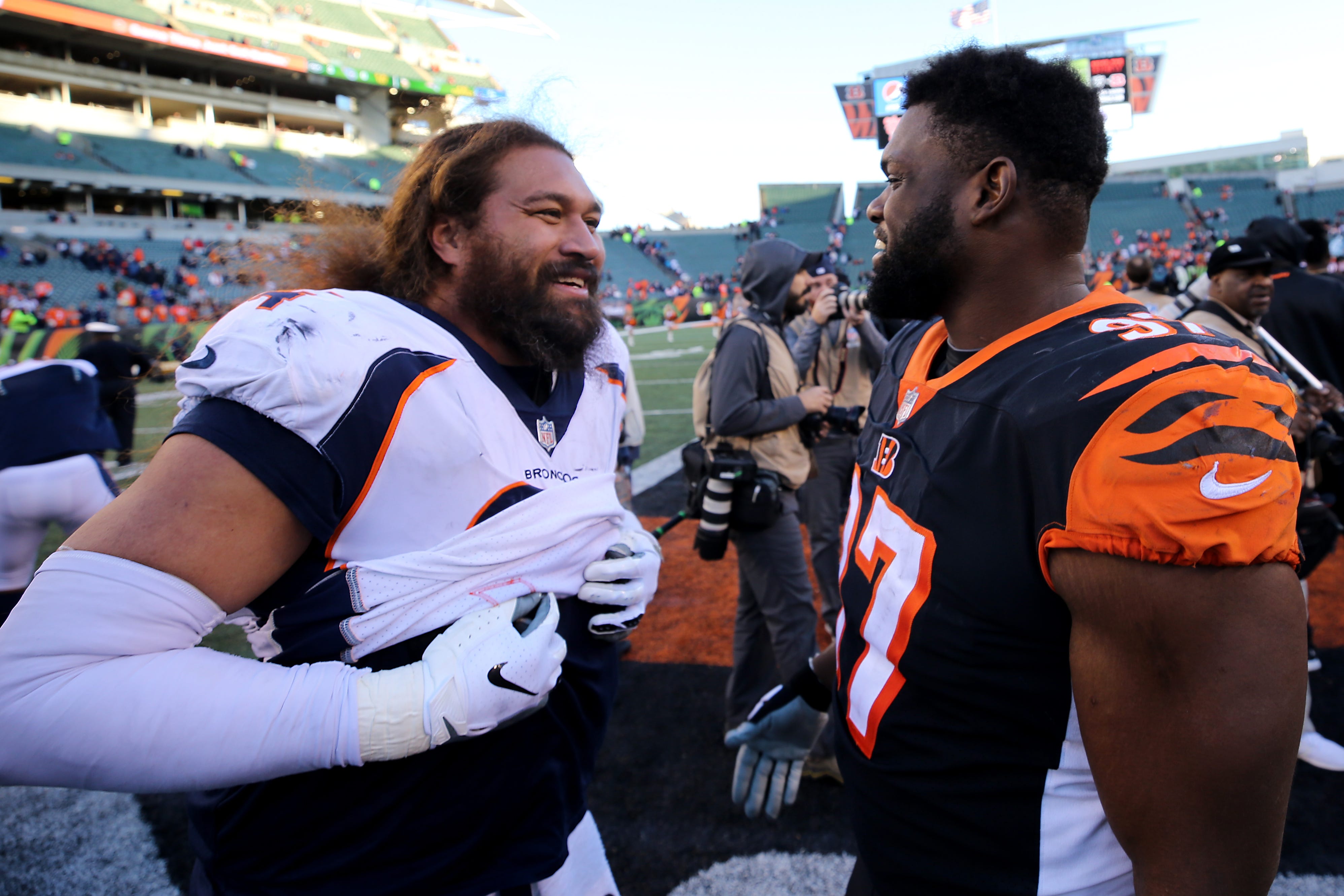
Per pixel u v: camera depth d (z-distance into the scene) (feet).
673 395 38.63
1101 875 2.78
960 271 3.04
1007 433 2.65
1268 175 132.26
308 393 2.66
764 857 6.72
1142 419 2.28
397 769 3.02
